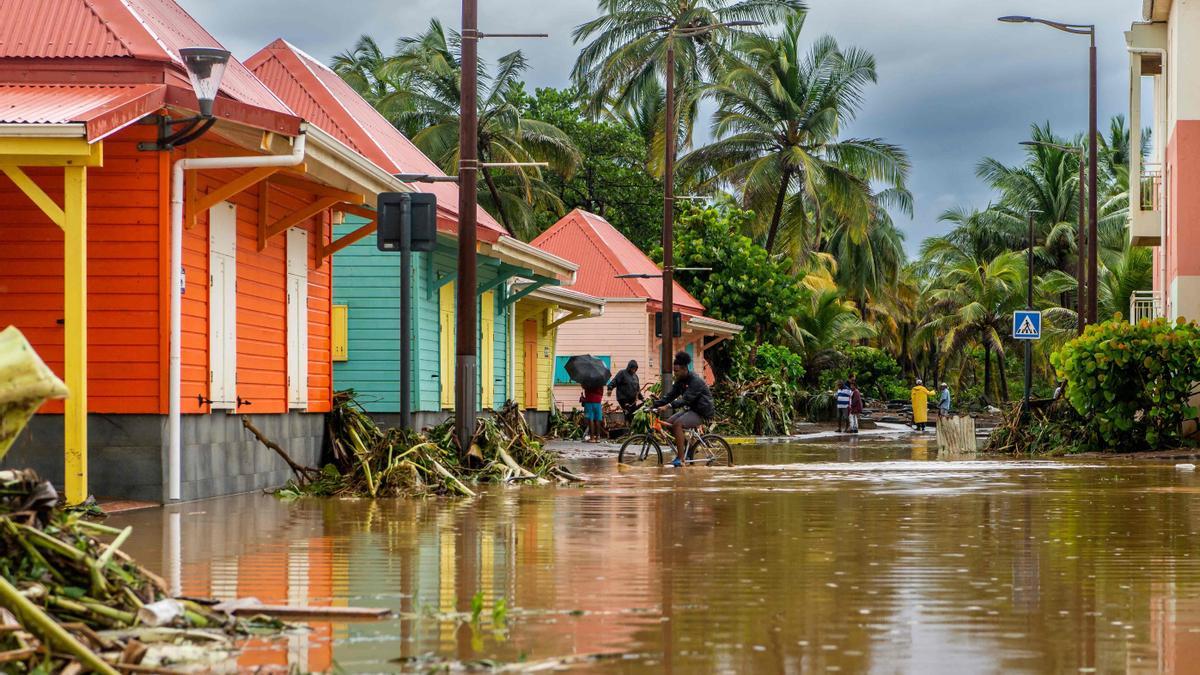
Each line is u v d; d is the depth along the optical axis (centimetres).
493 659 862
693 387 3303
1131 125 4791
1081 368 3959
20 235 1973
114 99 1844
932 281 11306
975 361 11944
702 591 1157
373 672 823
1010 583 1207
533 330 5147
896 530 1684
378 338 3266
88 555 897
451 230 3300
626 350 6084
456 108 7394
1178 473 2966
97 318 1969
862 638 935
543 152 7531
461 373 2711
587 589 1168
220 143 2094
